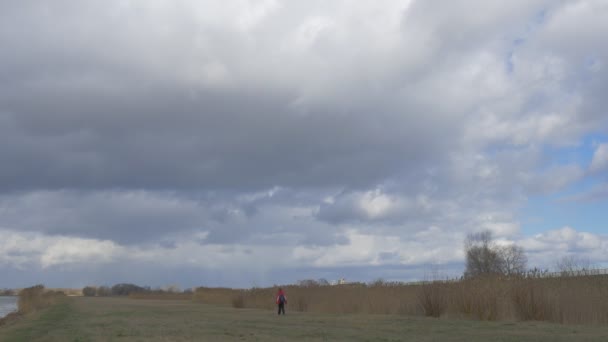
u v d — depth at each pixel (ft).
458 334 85.66
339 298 164.45
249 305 206.39
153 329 96.37
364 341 76.13
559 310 109.09
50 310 189.26
